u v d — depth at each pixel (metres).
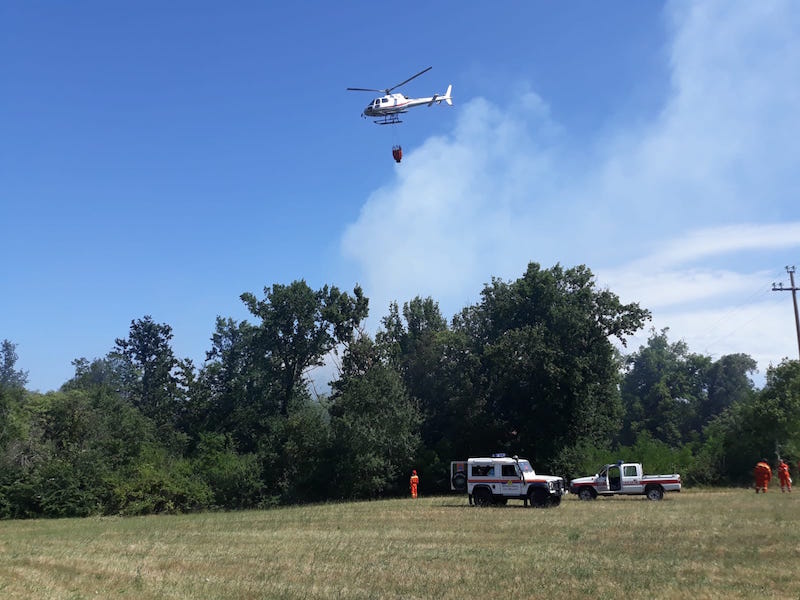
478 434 54.00
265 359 60.16
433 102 39.41
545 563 15.67
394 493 51.09
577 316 51.28
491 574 14.43
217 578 14.80
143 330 89.94
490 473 34.25
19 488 40.72
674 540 18.94
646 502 33.81
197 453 52.81
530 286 54.38
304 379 62.59
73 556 19.34
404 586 13.33
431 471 51.38
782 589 12.25
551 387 50.44
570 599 11.81
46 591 13.47
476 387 55.34
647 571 14.27
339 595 12.54
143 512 41.72
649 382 87.25
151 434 52.75
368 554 18.00
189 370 61.22
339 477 47.19
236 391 60.31
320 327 60.81
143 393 81.62
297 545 20.59
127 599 12.54
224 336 64.38
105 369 99.00
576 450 51.44
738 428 50.94
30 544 22.94
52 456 45.00
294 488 46.84
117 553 19.86
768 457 48.97
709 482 49.09
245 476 45.44
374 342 59.72
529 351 50.53
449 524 25.44
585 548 17.92
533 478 33.28
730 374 90.12
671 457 49.88
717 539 18.84
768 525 21.83
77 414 50.94
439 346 58.31
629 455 51.06
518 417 52.88
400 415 48.59
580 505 32.84
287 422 48.31
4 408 48.09
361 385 48.97
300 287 60.22
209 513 40.50
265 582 14.12
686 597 11.75
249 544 21.30
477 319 59.38
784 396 49.50
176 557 18.67
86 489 41.81
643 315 52.22
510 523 25.00
